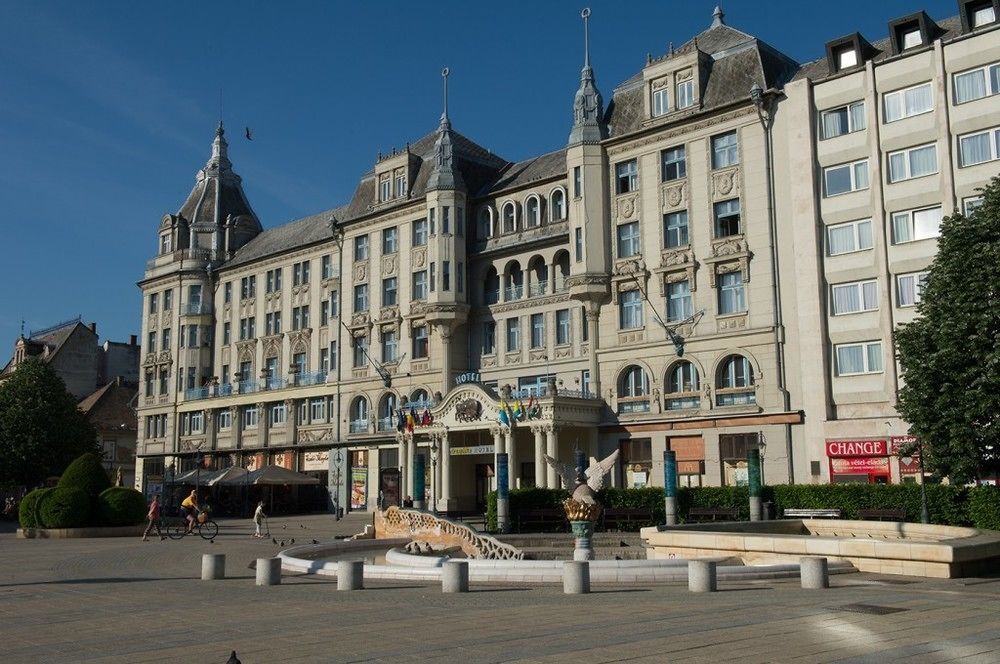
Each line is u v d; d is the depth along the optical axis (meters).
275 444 64.38
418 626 12.42
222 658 10.41
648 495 35.81
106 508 38.88
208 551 29.78
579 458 23.19
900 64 38.81
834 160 40.22
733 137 43.44
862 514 30.95
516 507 36.22
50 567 24.25
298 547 26.19
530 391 46.44
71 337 92.94
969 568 18.38
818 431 38.94
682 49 46.12
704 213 43.69
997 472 27.48
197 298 72.94
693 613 13.24
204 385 71.62
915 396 27.98
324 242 63.06
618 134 47.59
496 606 14.54
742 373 42.03
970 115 36.69
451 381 53.22
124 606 15.45
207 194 76.31
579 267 47.06
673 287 44.62
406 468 51.19
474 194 55.81
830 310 39.66
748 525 24.84
